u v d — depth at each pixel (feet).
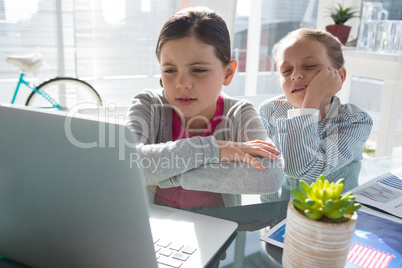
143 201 1.39
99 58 8.79
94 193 1.45
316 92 3.43
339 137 3.59
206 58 3.01
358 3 9.39
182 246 1.86
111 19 8.60
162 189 2.73
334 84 3.48
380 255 1.85
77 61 8.70
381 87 8.82
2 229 1.75
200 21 2.99
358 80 9.43
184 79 3.03
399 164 3.50
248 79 10.12
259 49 10.07
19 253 1.79
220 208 2.43
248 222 2.23
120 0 8.53
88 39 8.60
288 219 1.63
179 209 2.34
